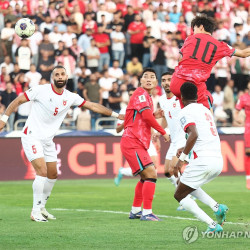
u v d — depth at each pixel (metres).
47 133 28.50
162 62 67.81
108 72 65.06
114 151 54.62
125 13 70.25
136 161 28.06
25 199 38.94
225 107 65.94
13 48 63.53
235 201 36.88
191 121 22.17
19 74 60.38
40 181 27.97
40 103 28.09
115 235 23.56
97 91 62.19
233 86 67.69
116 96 62.97
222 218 23.73
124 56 68.94
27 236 23.44
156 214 30.59
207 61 26.17
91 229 25.23
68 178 53.59
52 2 66.94
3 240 22.55
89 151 54.12
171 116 32.81
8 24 63.72
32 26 33.12
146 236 23.27
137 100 28.00
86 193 42.44
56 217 29.52
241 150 56.59
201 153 22.59
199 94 26.42
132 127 28.31
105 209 33.12
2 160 52.84
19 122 58.75
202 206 33.78
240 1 76.00
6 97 59.09
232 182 50.50
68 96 28.47
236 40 72.75
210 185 48.00
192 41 26.42
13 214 30.81
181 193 22.94
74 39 65.31
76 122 58.78
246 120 45.91
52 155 29.14
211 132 22.81
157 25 71.00
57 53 64.06
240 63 68.75
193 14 73.69
